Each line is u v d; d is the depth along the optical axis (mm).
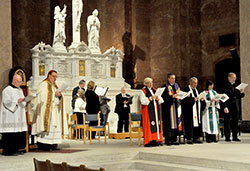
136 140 11273
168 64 19359
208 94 10320
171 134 9516
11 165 7094
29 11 18266
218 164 7012
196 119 9875
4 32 9195
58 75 14930
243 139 10547
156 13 20172
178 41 18812
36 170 5727
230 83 10477
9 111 8219
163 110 9625
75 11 15867
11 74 8945
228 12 17703
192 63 18781
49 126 8797
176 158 7719
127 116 12344
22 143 8547
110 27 20938
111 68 16062
